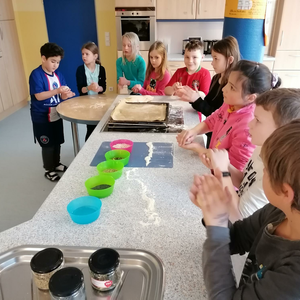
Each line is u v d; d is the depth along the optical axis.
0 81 4.21
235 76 1.24
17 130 3.96
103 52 4.82
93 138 1.60
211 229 0.63
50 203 1.04
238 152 1.25
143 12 3.98
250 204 0.96
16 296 0.69
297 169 0.46
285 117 0.83
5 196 2.49
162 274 0.73
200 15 4.04
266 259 0.56
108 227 0.91
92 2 4.53
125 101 2.16
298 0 3.84
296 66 4.20
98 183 1.13
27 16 4.65
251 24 2.63
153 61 2.68
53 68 2.42
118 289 0.70
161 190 1.11
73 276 0.64
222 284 0.58
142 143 1.53
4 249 0.83
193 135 1.51
